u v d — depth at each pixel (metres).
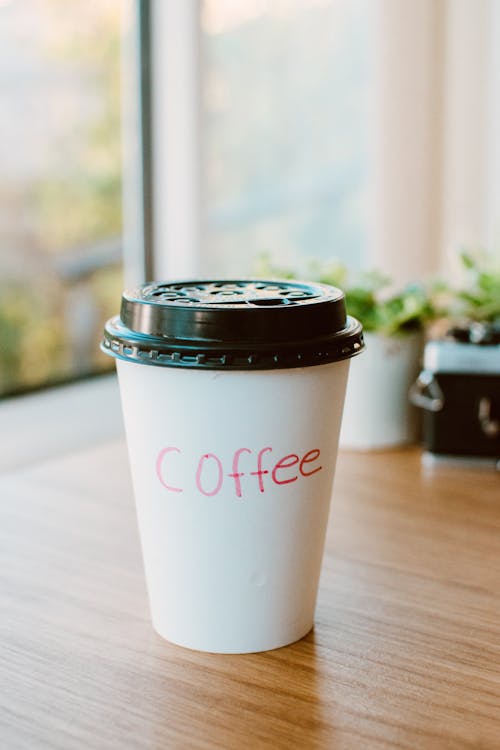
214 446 0.46
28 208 1.32
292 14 1.05
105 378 0.95
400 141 1.12
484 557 0.58
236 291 0.49
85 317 1.27
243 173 1.03
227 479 0.46
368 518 0.62
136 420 0.47
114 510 0.63
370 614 0.52
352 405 0.73
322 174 1.13
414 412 0.74
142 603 0.53
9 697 0.46
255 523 0.47
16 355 1.31
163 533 0.48
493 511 0.63
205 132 0.94
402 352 0.73
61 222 1.27
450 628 0.51
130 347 0.45
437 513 0.63
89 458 0.71
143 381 0.46
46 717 0.45
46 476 0.67
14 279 1.32
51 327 1.30
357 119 1.14
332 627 0.51
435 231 1.20
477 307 0.75
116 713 0.45
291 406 0.46
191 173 0.92
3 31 1.22
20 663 0.48
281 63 1.05
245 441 0.46
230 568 0.48
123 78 0.90
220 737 0.44
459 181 1.17
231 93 0.99
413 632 0.51
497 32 1.10
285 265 1.09
